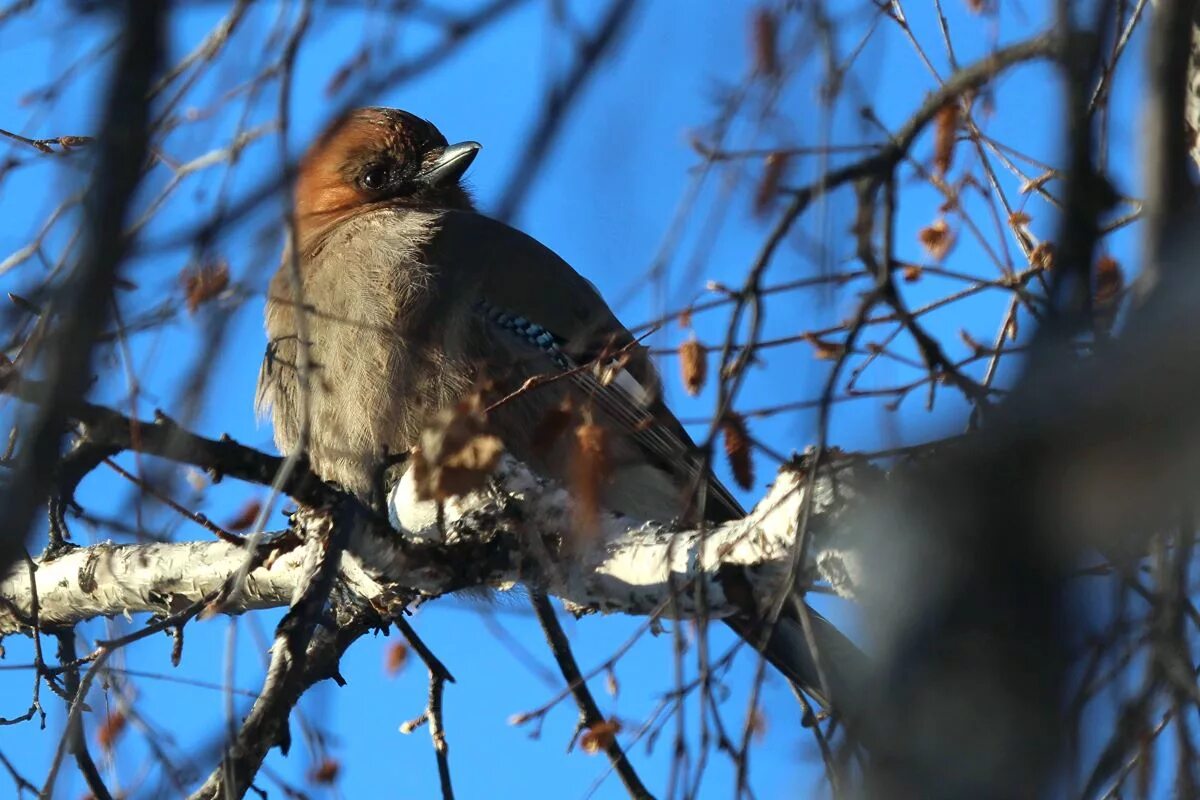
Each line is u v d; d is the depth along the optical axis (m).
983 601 5.87
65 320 5.11
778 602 7.69
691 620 8.25
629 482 11.95
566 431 8.98
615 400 11.54
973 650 5.84
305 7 6.21
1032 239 9.28
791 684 8.45
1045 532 5.80
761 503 9.09
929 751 5.80
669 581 8.33
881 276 7.36
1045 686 5.75
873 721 6.16
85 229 5.05
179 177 6.42
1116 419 5.64
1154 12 6.95
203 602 9.23
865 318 7.34
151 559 11.11
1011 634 5.81
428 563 9.86
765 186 6.81
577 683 8.52
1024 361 6.12
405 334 12.00
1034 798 5.66
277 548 10.59
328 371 12.36
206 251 5.81
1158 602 6.78
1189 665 6.73
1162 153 6.46
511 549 10.01
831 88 6.68
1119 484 5.66
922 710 5.86
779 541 8.84
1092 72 6.46
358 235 12.99
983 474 5.97
